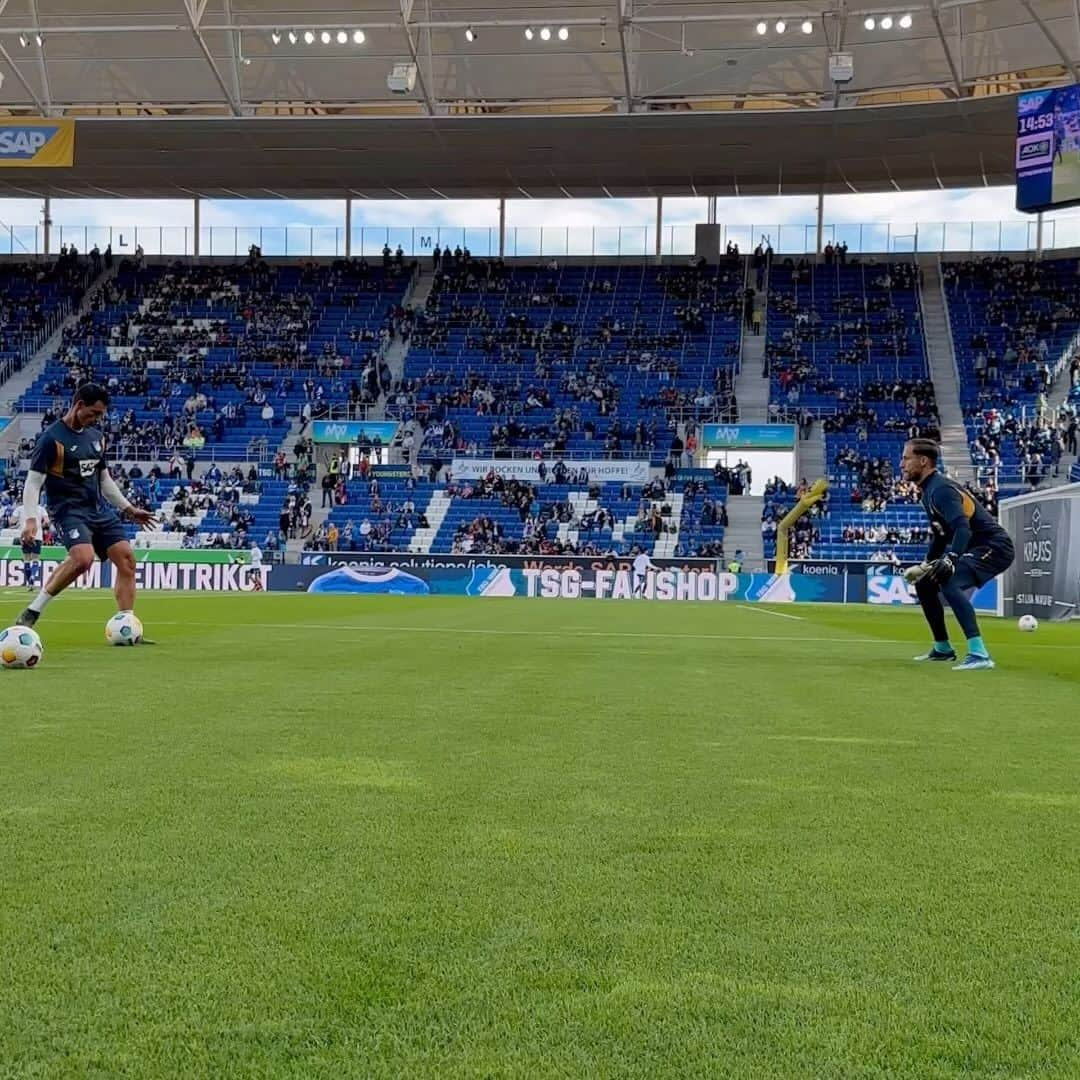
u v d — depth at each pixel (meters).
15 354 48.25
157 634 13.95
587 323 48.84
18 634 9.10
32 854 3.44
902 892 3.15
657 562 35.97
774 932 2.82
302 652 11.09
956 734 6.05
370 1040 2.22
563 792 4.40
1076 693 8.19
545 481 41.22
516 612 22.52
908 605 33.22
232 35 37.56
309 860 3.40
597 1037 2.24
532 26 34.59
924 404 42.62
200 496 41.03
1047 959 2.66
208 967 2.56
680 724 6.29
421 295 51.25
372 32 39.47
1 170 48.22
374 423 41.97
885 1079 2.09
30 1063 2.12
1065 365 43.06
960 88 37.09
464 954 2.65
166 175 48.50
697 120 40.00
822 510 39.19
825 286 49.31
